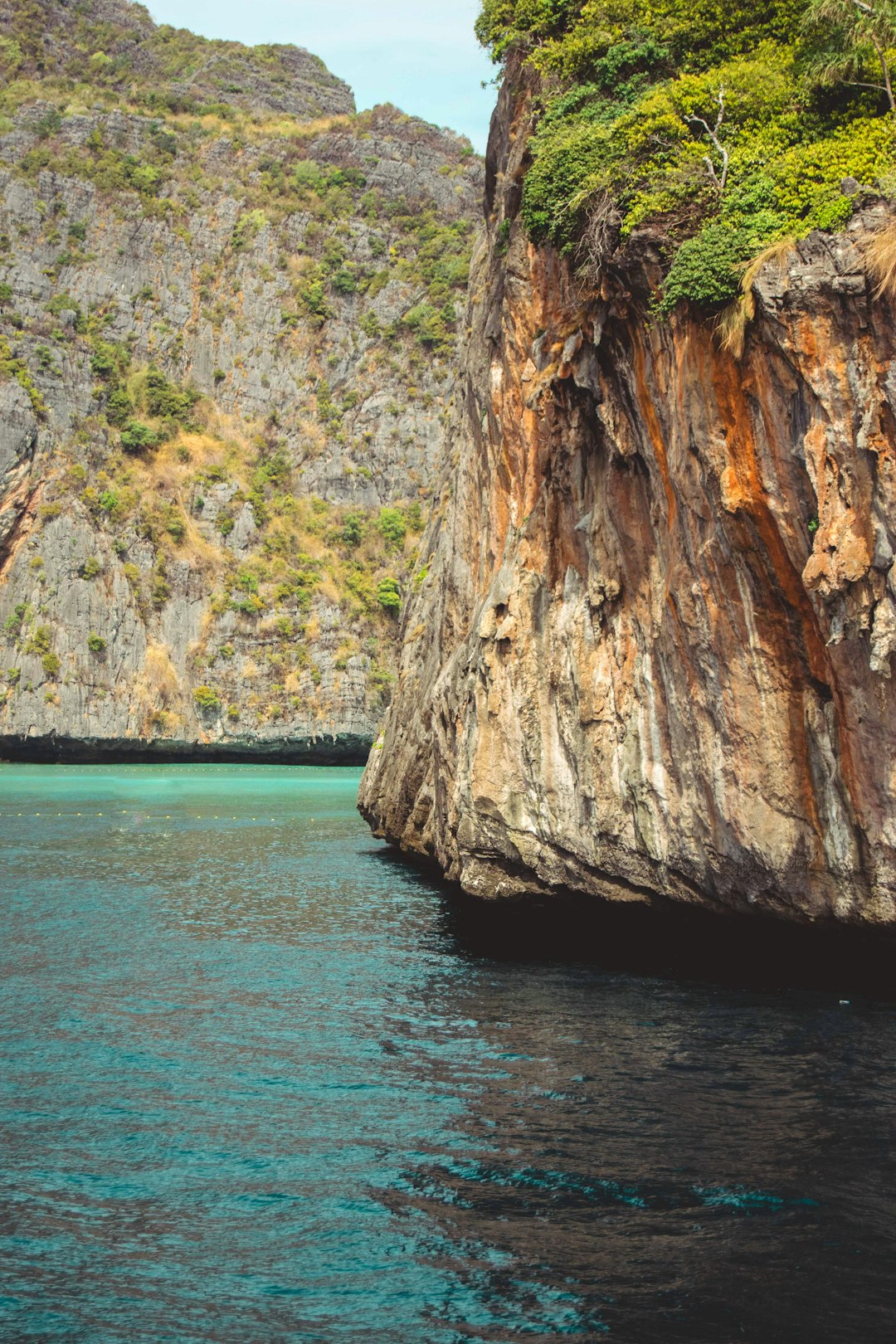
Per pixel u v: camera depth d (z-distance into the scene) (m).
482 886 19.00
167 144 150.50
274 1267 7.56
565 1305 6.96
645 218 14.16
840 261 11.34
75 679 107.38
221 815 49.31
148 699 110.69
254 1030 13.27
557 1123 9.84
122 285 136.25
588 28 18.00
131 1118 10.27
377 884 27.11
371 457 139.75
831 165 12.93
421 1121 10.05
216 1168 9.12
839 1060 11.44
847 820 12.87
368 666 120.44
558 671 17.59
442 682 23.83
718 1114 9.93
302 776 87.56
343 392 144.38
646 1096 10.48
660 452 14.77
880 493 11.29
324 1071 11.56
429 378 143.75
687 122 15.16
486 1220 8.10
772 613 13.21
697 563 13.93
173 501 123.19
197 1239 7.95
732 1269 7.30
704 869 15.01
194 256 143.88
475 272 34.31
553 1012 13.84
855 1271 7.24
